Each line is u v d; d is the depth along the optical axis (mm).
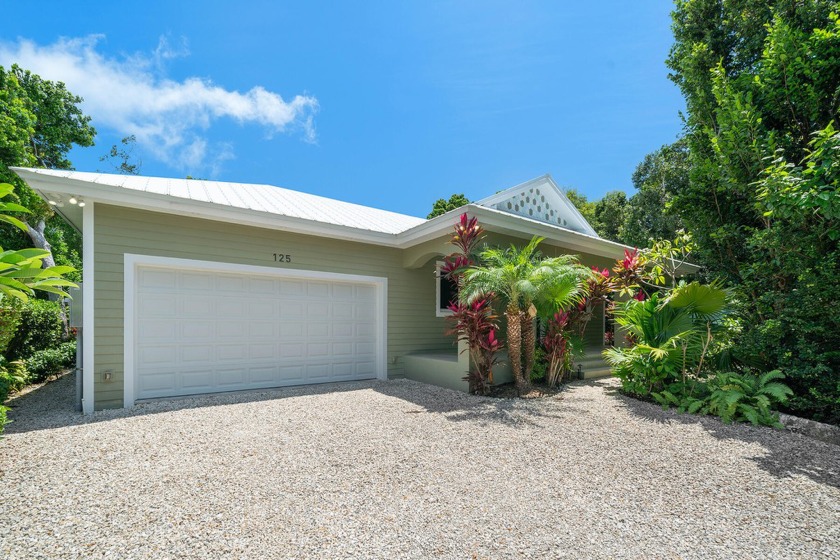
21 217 16875
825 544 3066
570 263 10023
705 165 7844
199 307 7801
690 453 4863
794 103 7043
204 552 2838
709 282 8438
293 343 8938
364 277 9969
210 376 7883
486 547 2941
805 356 6258
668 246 9445
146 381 7230
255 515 3342
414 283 10984
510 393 8109
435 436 5402
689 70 9539
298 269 8930
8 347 8836
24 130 16266
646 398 7520
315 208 11031
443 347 11547
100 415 6312
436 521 3287
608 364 10805
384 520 3289
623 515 3438
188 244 7609
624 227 23469
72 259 22969
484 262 8633
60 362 10547
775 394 6066
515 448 4973
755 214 7453
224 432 5453
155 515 3316
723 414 6086
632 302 7980
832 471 4406
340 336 9672
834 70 6645
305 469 4277
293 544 2947
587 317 9664
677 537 3123
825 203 4992
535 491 3852
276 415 6348
